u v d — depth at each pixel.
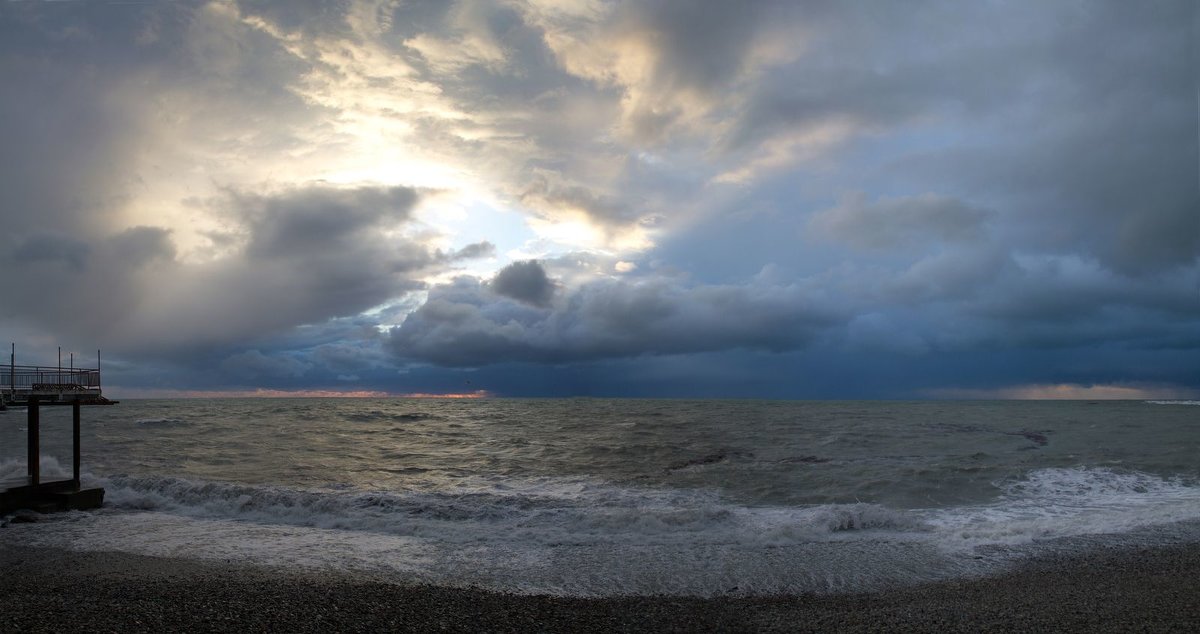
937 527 16.50
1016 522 16.86
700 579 12.43
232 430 46.44
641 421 53.81
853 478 23.41
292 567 13.30
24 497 18.94
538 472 26.59
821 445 33.59
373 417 62.66
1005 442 33.78
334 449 34.84
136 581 12.00
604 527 16.98
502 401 132.25
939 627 9.36
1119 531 15.52
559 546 15.07
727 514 17.67
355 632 9.05
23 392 19.41
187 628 8.99
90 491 19.67
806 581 12.22
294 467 27.98
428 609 10.28
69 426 51.28
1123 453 28.52
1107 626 9.14
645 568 13.20
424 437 41.41
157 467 27.53
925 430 40.88
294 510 18.98
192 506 19.94
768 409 73.88
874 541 15.14
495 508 19.06
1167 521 16.48
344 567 13.34
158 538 15.97
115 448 34.53
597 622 9.87
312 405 99.94
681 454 31.28
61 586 11.67
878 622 9.71
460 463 29.38
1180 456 27.09
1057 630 9.05
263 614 9.76
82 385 21.45
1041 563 13.09
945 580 12.10
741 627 9.65
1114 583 11.42
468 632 9.25
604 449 33.81
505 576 12.70
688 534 16.08
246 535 16.31
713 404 97.94
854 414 59.94
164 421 55.94
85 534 16.39
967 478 22.83
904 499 20.14
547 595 11.41
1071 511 18.22
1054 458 27.23
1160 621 9.27
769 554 14.15
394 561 13.84
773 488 22.19
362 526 17.22
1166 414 54.91
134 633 8.74
